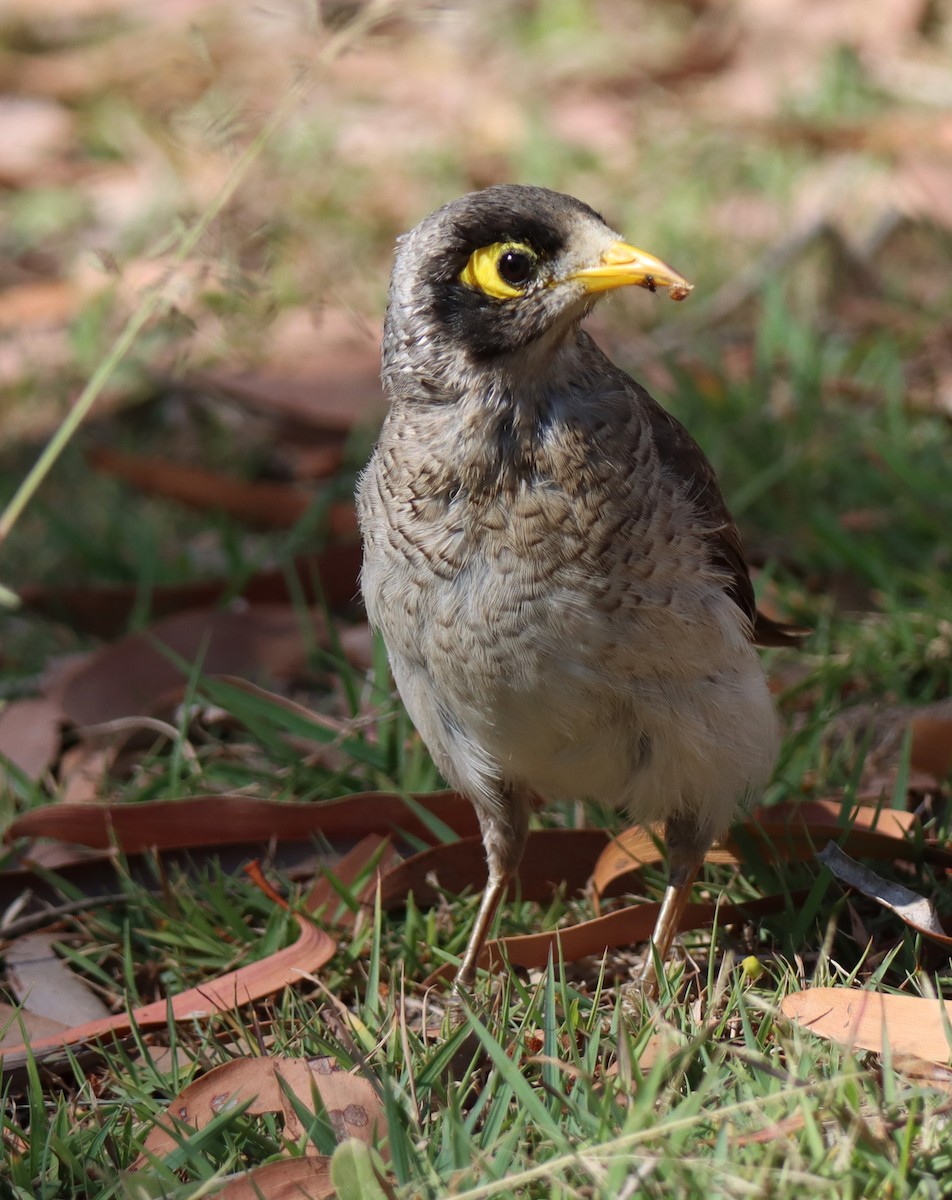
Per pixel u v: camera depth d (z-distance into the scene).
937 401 11.64
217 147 9.40
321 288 12.01
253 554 11.25
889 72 15.88
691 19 18.28
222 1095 5.98
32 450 12.78
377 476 6.95
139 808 7.83
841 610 9.75
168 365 12.98
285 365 12.80
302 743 8.96
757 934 7.21
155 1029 6.84
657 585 6.56
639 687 6.68
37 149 16.83
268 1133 5.88
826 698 8.75
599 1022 6.27
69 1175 5.77
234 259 9.35
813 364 11.85
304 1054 6.30
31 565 11.33
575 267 6.58
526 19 18.44
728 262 13.97
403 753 8.57
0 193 16.23
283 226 13.03
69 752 9.21
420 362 6.80
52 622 10.55
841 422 11.42
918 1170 5.16
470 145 15.95
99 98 17.48
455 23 17.27
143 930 7.46
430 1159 5.46
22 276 15.05
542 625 6.54
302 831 7.99
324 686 9.74
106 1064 6.69
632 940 7.16
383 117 16.55
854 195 14.20
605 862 7.57
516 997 6.70
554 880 7.73
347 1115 5.81
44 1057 6.62
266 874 7.93
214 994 6.86
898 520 10.45
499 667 6.65
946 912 7.08
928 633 9.16
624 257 6.55
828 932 6.67
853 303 13.20
